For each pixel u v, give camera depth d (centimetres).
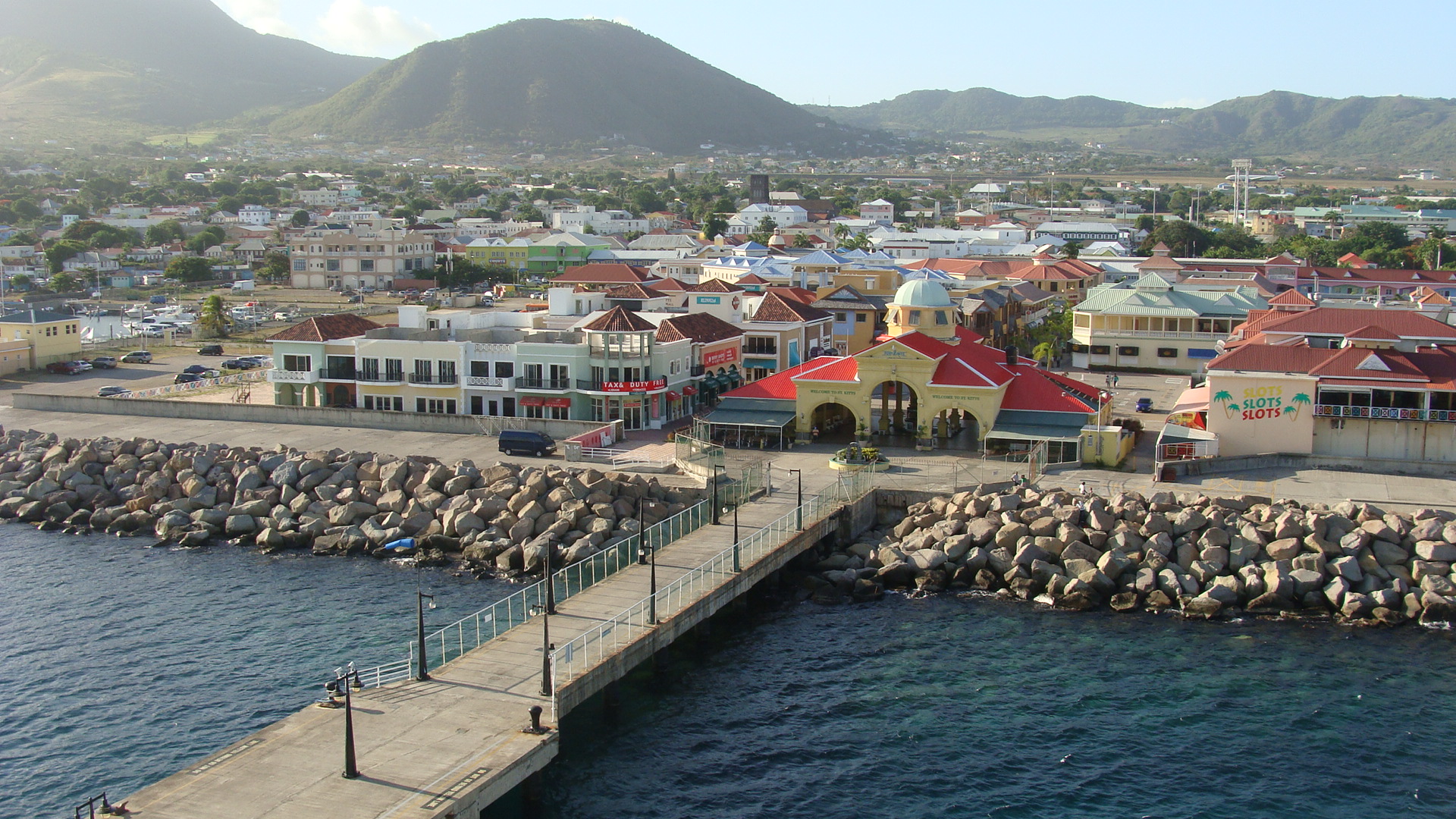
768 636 7581
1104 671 7031
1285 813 5544
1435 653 7256
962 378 11069
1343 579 8006
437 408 12738
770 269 19650
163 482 10438
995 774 5878
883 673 7012
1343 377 10319
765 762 5966
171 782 4928
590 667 6122
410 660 6359
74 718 6369
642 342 12044
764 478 10012
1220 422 10594
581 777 5778
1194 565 8206
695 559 8019
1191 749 6116
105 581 8600
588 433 11281
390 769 5041
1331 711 6519
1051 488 9588
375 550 9138
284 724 5484
